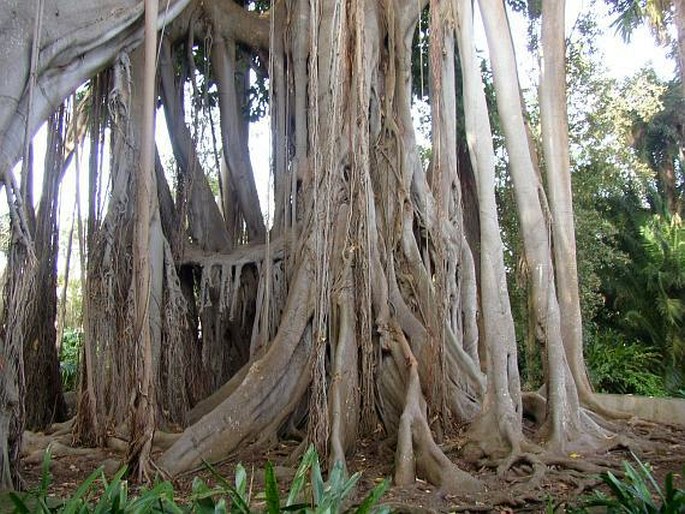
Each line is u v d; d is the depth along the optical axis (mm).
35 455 8328
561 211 10461
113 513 3725
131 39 8250
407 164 10211
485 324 8141
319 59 10125
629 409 10266
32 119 7074
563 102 10656
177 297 9883
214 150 12164
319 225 8266
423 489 6754
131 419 7184
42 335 10312
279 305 10258
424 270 9648
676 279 18422
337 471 4371
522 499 6348
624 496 4410
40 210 10000
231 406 8117
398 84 10695
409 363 8438
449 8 9438
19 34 6969
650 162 23094
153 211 9711
